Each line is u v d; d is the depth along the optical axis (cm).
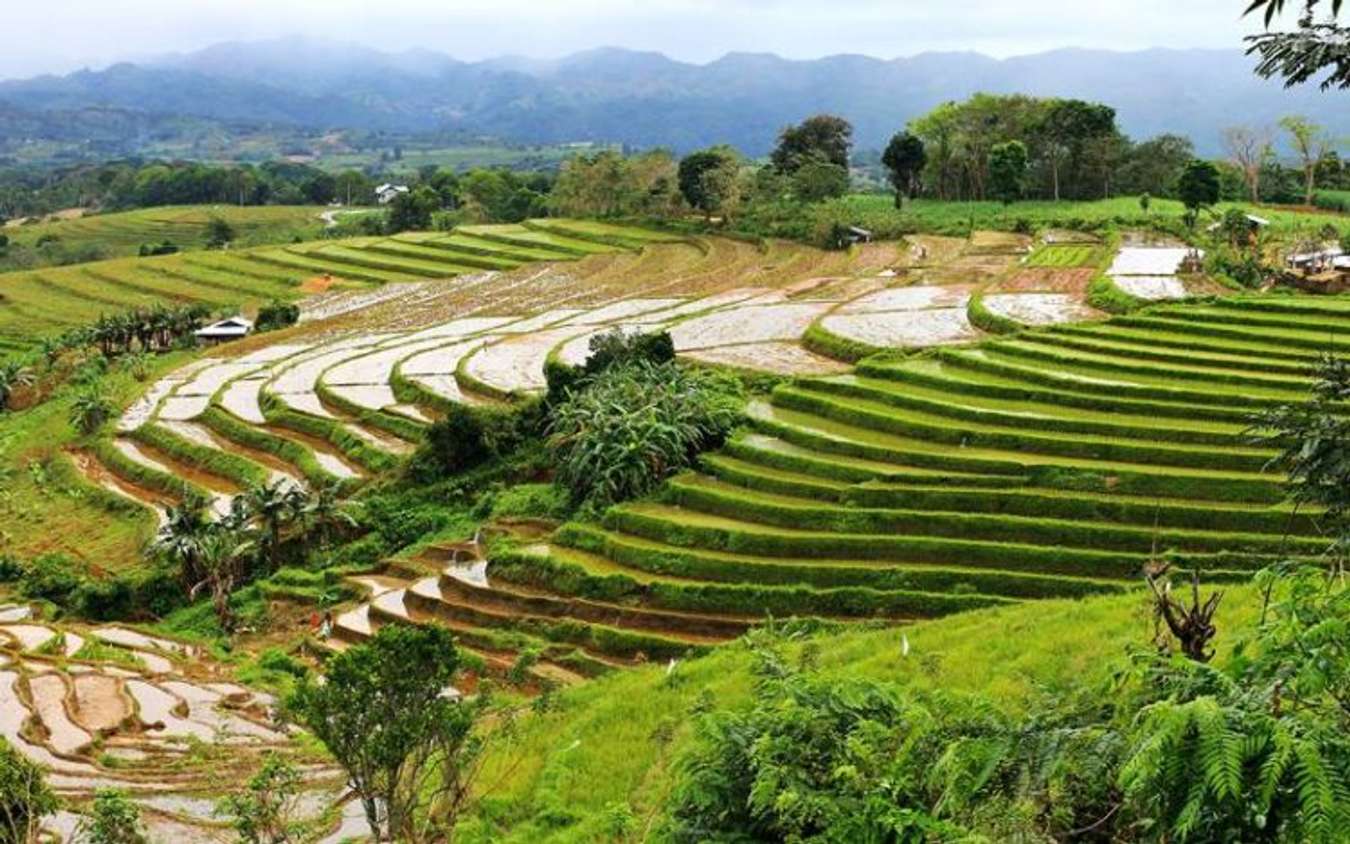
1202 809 784
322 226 18938
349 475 6228
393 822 1698
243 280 12975
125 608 5225
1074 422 5038
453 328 9394
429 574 5028
